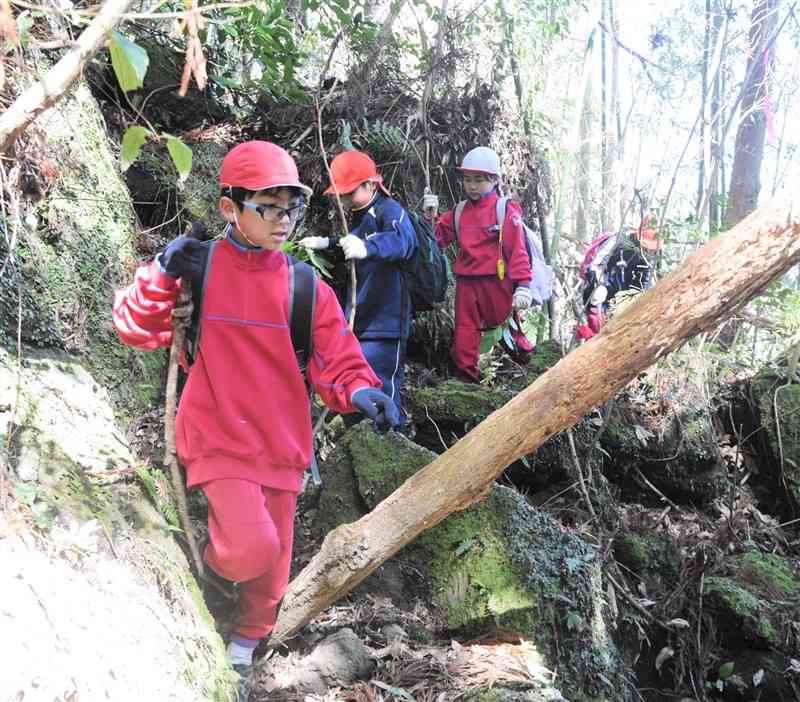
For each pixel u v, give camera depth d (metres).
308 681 2.64
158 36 5.01
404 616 3.09
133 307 2.37
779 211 2.04
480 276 5.03
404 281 4.06
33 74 2.58
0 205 2.82
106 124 4.29
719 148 6.36
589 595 3.31
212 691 2.06
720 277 2.11
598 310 5.48
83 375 2.77
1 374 2.38
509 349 5.57
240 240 2.37
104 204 3.59
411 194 5.53
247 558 2.32
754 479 5.50
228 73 5.29
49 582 1.80
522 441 2.39
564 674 3.06
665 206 5.37
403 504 2.54
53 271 3.11
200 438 2.38
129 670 1.79
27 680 1.54
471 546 3.21
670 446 5.03
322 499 3.55
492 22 6.38
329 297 2.48
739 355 6.16
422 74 5.90
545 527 3.40
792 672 3.93
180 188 4.42
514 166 6.38
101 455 2.45
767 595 4.24
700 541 4.54
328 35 5.36
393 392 4.05
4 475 1.99
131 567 2.14
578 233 9.93
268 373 2.40
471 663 2.84
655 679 3.96
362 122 5.32
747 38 6.46
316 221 5.00
